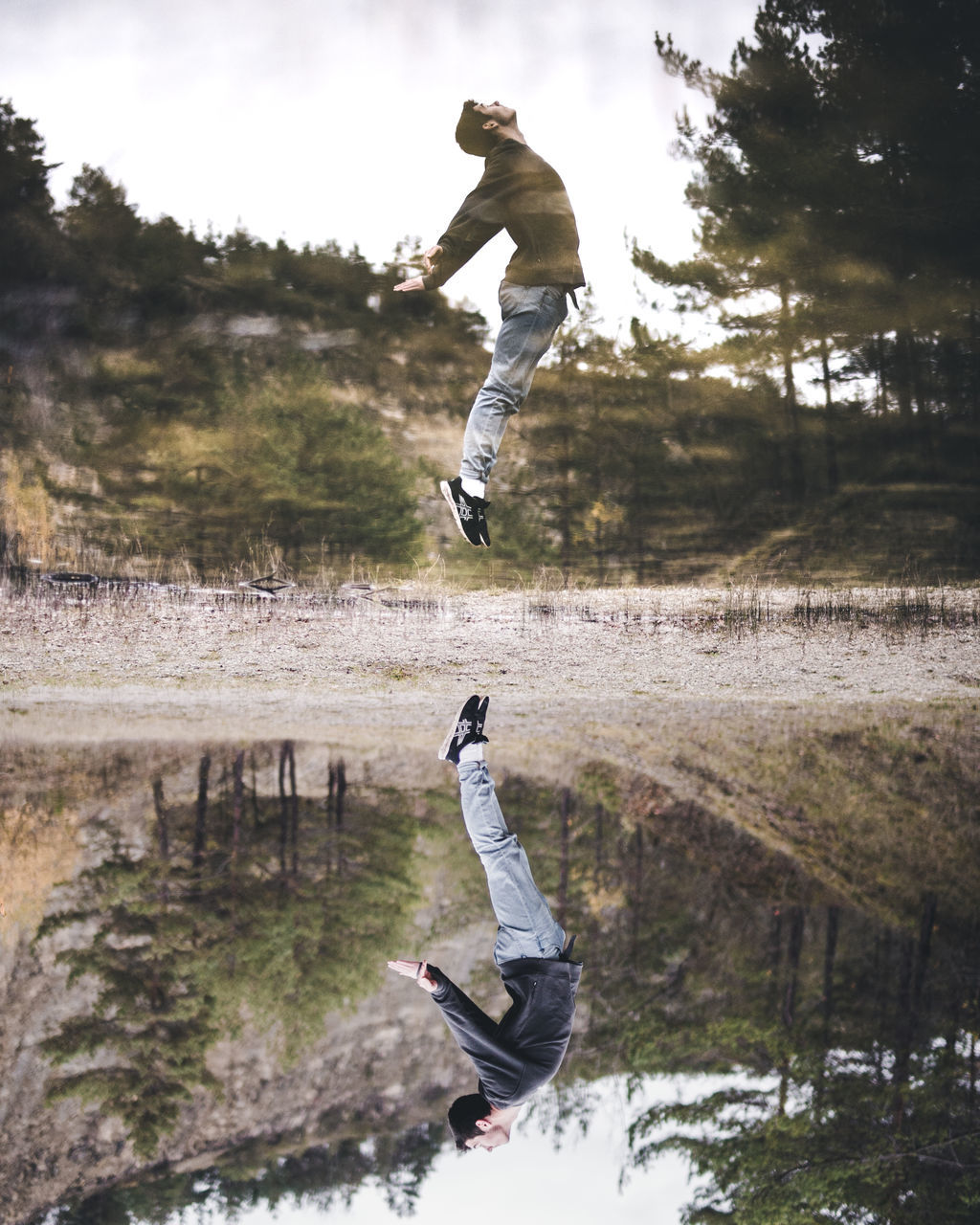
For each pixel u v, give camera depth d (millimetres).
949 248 8180
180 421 6941
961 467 8547
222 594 6020
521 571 6961
